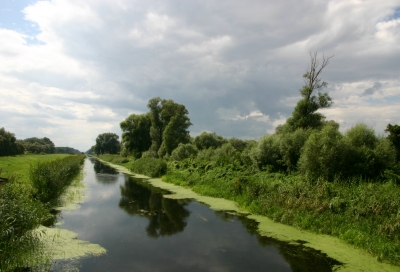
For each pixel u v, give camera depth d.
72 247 8.41
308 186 12.87
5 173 19.95
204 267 7.39
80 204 15.06
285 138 18.84
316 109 24.84
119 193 18.89
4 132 67.12
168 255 8.15
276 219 11.60
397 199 10.14
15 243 7.47
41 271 6.72
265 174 17.58
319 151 14.56
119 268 7.17
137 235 9.91
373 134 15.85
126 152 70.31
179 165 30.16
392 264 7.55
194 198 16.94
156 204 15.23
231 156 27.23
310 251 8.47
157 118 55.38
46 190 14.30
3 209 8.09
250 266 7.47
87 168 47.03
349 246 8.80
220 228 10.77
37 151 101.19
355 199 10.95
